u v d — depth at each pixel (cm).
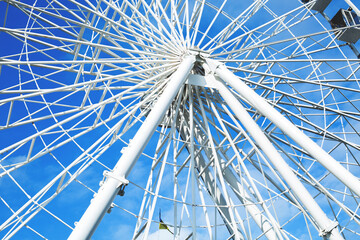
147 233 1495
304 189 1400
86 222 1116
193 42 1897
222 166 1969
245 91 1577
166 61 1791
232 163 1953
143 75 2011
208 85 1755
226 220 1825
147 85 1972
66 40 1503
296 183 1416
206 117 1980
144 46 1736
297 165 1872
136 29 1964
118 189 1193
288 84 1884
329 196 1712
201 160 2055
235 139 1827
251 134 1571
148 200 1784
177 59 1809
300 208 1623
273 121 1497
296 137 1433
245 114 1608
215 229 1702
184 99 1994
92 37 1909
